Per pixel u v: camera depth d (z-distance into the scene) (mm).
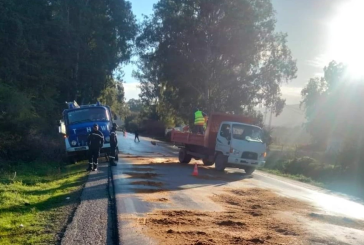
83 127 22656
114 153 22406
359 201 15273
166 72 47469
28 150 22281
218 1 45031
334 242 8328
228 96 48000
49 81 37812
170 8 47031
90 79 44406
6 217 9445
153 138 76125
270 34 47219
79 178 16719
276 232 8867
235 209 11250
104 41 46375
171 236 7984
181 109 51438
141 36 48719
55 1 40781
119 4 49156
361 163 23016
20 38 32844
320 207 12672
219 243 7641
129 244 7398
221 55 46938
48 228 8555
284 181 20094
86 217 9461
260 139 22172
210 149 22812
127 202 11289
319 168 25375
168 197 12523
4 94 26438
